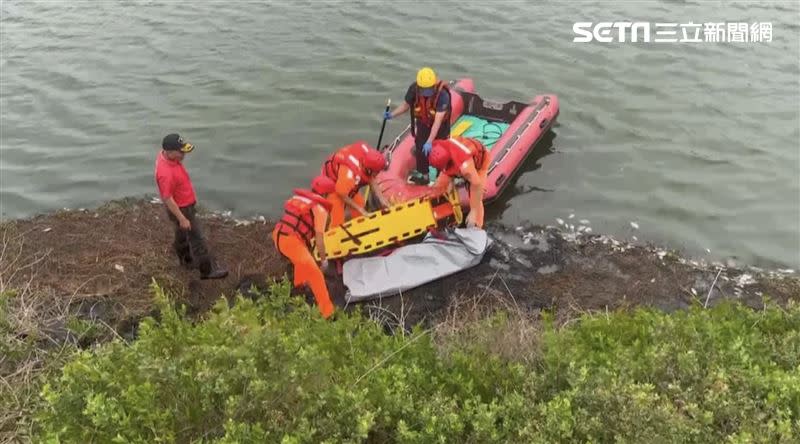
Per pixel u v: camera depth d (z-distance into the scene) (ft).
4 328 16.67
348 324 15.49
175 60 35.76
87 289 19.71
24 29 39.65
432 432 11.07
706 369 12.62
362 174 21.17
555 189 26.27
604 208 25.30
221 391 11.19
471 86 30.66
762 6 40.27
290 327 15.38
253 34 38.32
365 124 30.37
